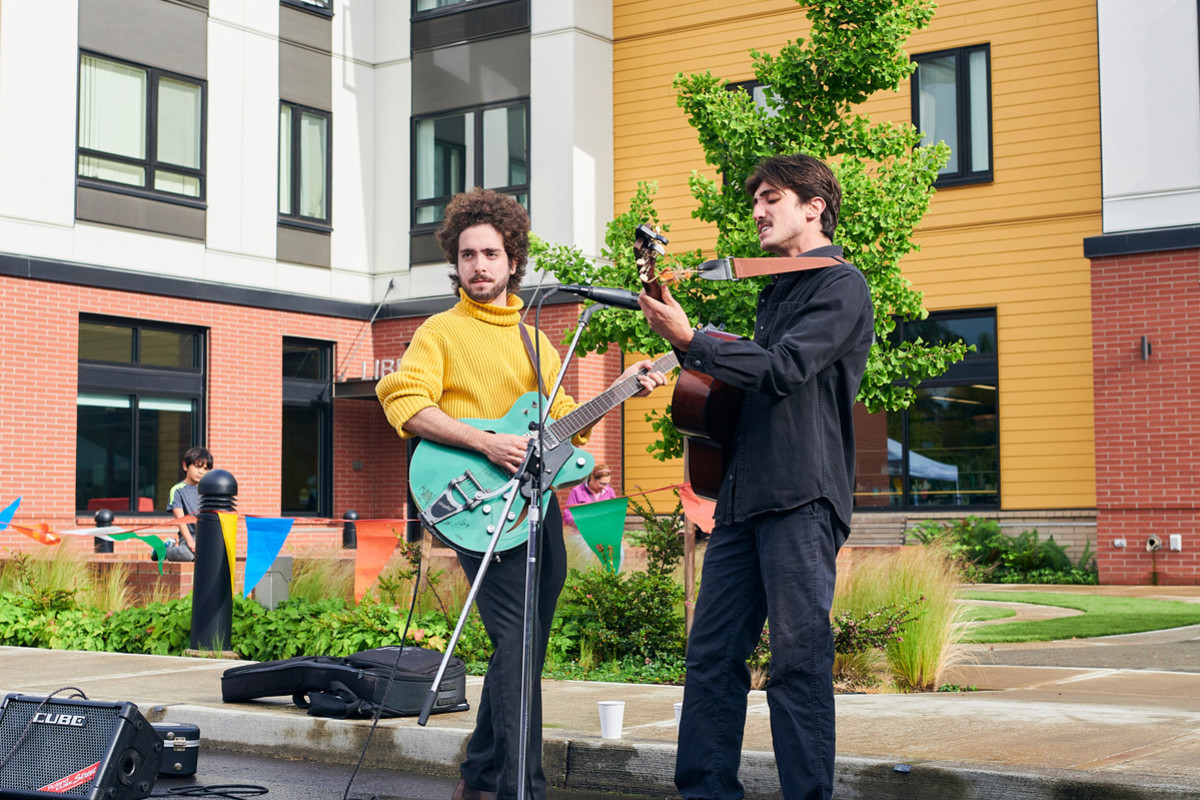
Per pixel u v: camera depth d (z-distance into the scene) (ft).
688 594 22.41
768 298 11.16
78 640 26.89
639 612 22.82
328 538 55.31
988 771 12.19
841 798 12.92
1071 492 48.14
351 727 15.94
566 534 28.04
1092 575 46.29
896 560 24.56
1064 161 48.93
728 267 10.39
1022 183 49.70
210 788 14.06
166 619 26.71
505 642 11.52
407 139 59.93
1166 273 44.55
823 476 10.43
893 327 27.22
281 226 56.95
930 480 51.29
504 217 12.30
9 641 27.55
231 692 17.62
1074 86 48.83
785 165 11.08
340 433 59.67
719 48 55.26
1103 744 13.51
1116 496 45.11
